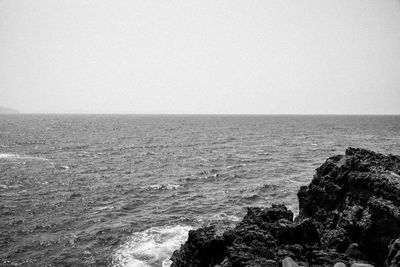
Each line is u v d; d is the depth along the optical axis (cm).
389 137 9206
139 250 2089
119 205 3033
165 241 2216
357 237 1521
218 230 1697
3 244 2197
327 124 18012
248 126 16012
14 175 4244
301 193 1962
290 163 5159
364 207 1577
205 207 2942
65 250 2112
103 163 5259
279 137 9825
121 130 12812
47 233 2383
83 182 3938
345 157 1909
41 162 5266
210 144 8025
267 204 2998
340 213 1688
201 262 1520
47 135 10212
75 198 3256
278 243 1507
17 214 2762
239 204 3019
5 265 1928
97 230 2423
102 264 1933
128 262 1941
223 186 3731
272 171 4531
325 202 1800
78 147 7250
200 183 3900
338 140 8562
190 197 3284
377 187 1536
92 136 10044
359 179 1650
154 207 2972
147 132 11838
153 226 2491
